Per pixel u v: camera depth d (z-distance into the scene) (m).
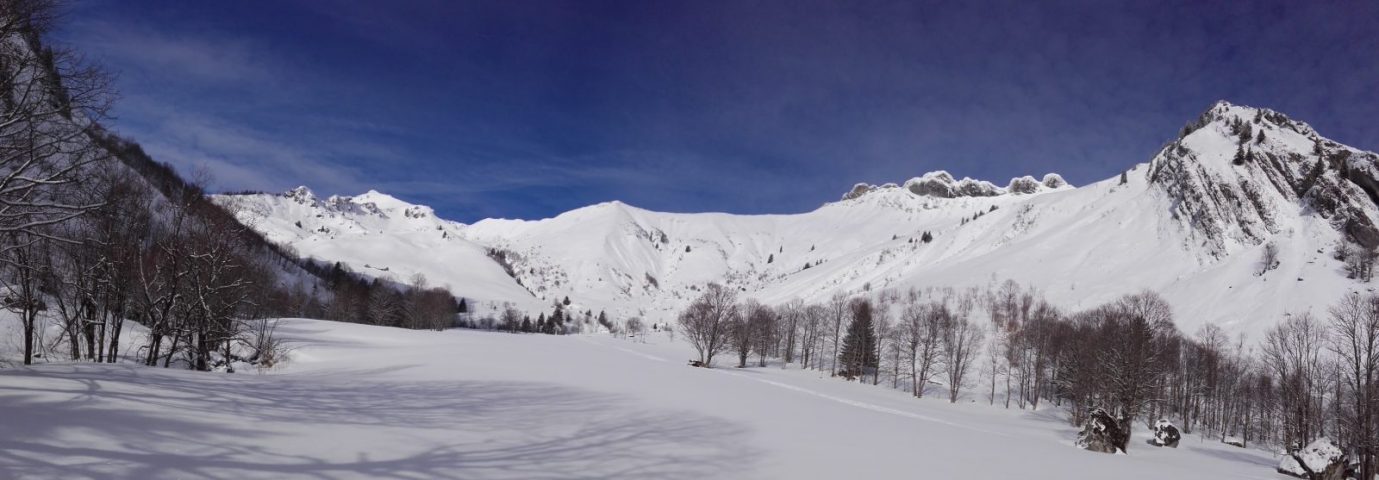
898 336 103.69
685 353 130.75
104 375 17.67
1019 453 23.05
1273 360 82.00
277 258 152.62
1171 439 44.53
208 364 35.38
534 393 26.66
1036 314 131.00
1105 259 190.25
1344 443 49.62
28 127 15.20
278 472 10.30
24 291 23.58
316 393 21.44
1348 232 145.38
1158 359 67.44
